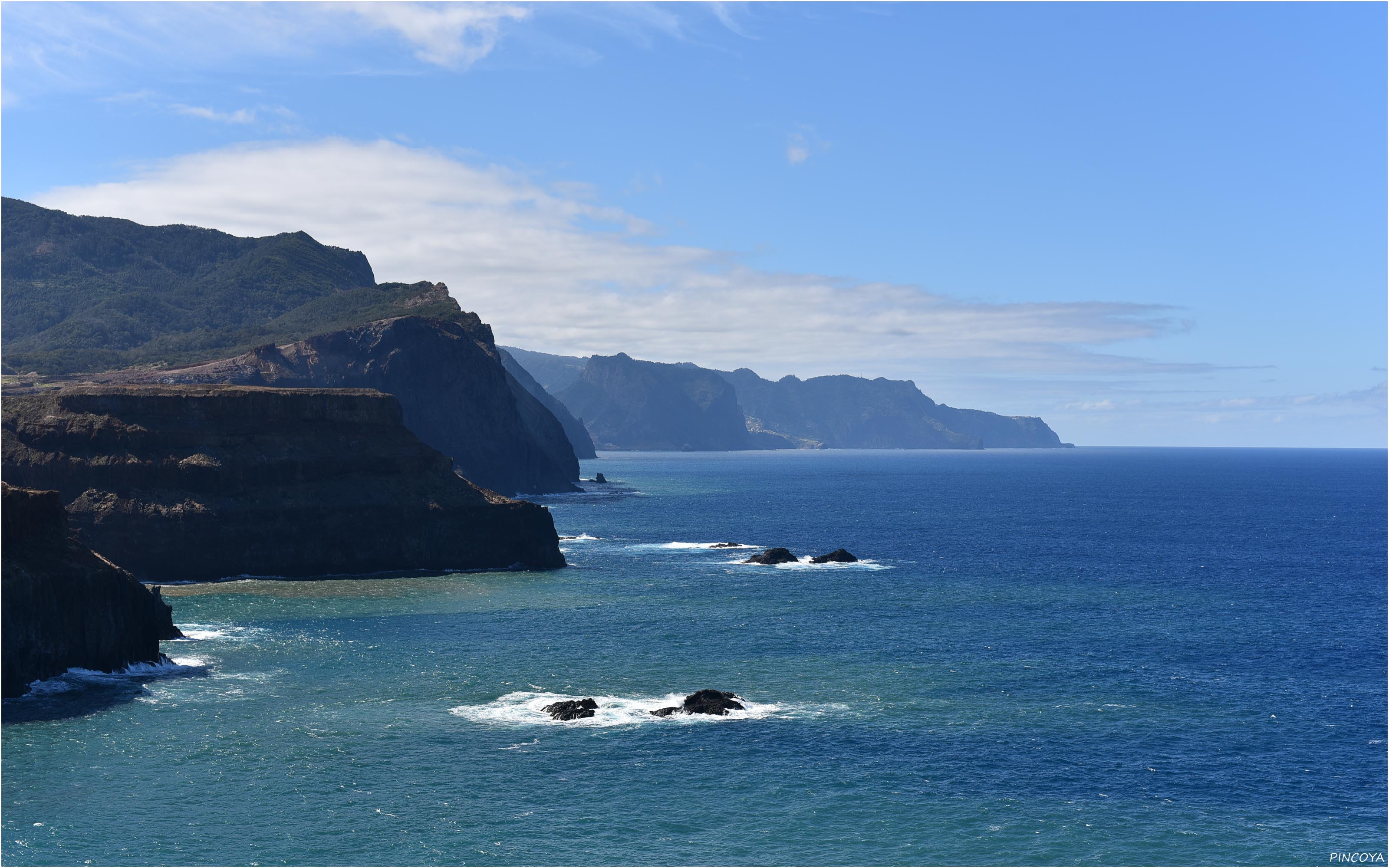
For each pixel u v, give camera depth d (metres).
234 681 66.44
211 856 41.59
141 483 112.94
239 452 119.06
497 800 47.75
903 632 85.56
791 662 74.25
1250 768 53.72
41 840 42.47
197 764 51.22
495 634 82.31
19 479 110.62
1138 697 66.19
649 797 48.47
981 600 103.06
